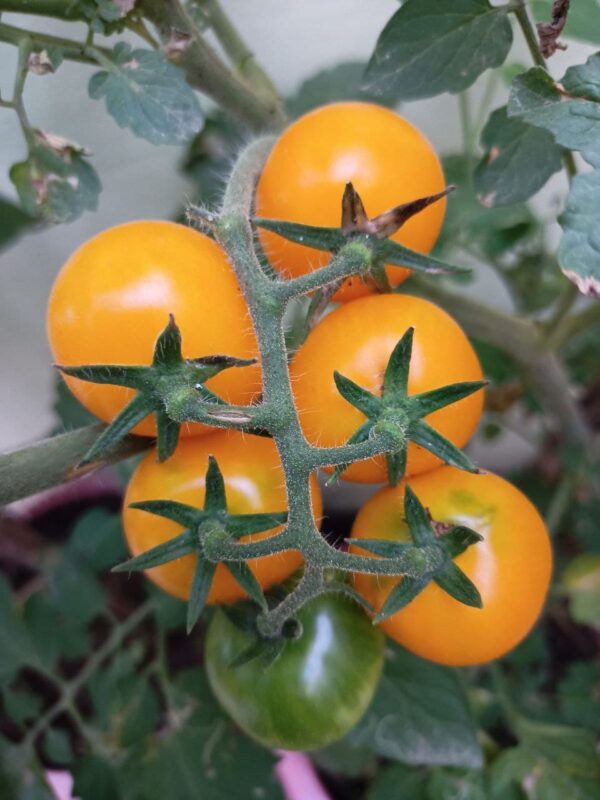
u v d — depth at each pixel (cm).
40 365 30
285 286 10
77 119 24
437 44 14
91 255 12
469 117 24
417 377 12
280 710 13
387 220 11
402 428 10
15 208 17
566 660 27
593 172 11
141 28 15
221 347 12
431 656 14
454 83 14
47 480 13
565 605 28
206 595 12
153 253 12
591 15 16
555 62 24
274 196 13
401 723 18
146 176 26
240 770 20
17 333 29
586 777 21
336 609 14
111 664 22
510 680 24
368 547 12
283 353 10
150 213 28
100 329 12
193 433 13
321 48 26
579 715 24
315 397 12
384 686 19
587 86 12
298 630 13
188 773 20
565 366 30
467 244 25
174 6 15
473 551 13
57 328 12
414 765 22
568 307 21
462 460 11
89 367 10
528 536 13
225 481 12
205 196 22
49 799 20
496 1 19
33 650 21
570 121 12
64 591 22
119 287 12
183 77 14
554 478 29
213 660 14
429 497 13
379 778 22
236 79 17
